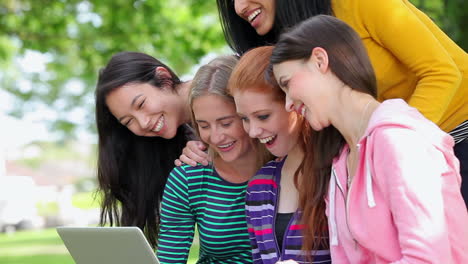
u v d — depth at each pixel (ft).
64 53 47.16
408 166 8.64
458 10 27.48
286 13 12.10
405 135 8.80
